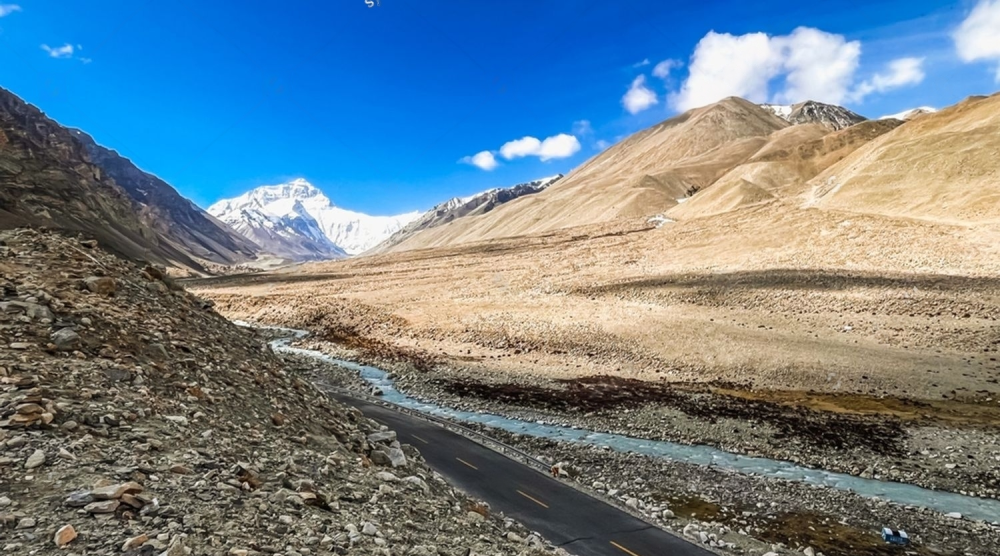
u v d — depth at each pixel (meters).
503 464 27.92
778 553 21.09
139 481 8.87
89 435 9.74
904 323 56.72
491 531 14.12
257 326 80.44
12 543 6.63
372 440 19.09
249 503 9.47
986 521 24.66
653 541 20.77
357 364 57.72
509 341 62.47
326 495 11.19
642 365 53.34
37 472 8.23
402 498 13.26
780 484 28.36
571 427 37.91
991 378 43.72
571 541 20.03
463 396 45.09
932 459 31.41
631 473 29.47
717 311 67.62
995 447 32.41
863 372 46.38
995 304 57.44
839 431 35.62
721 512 24.98
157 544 7.29
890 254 82.44
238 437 12.62
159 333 15.82
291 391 18.52
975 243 79.88
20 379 10.43
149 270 20.64
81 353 12.44
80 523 7.36
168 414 11.95
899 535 22.45
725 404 41.41
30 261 16.22
